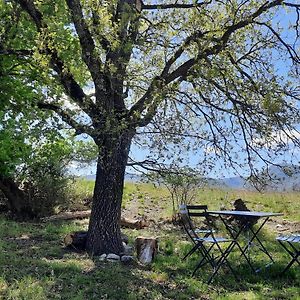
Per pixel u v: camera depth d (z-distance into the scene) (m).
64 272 3.93
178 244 5.50
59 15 4.76
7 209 7.83
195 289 3.70
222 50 4.61
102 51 4.48
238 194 9.59
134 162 4.97
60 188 7.85
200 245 4.45
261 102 4.43
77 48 5.02
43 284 3.50
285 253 5.11
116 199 4.88
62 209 8.04
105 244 4.79
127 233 6.16
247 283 3.99
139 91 5.07
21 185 7.67
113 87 4.56
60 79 4.89
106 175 4.84
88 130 4.64
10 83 6.85
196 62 4.54
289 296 3.63
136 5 4.79
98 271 4.01
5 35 6.39
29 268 3.97
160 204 8.96
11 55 6.44
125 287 3.63
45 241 5.48
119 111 4.77
